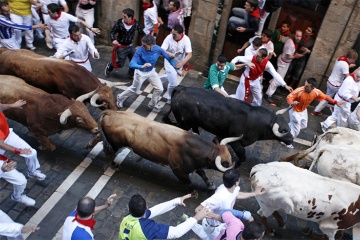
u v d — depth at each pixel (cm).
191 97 734
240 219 532
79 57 838
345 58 874
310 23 976
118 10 1012
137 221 457
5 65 774
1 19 865
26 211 646
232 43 1002
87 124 664
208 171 768
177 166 653
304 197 582
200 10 940
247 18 951
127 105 896
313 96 776
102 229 639
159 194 707
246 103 726
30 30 979
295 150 848
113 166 731
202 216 490
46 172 715
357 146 688
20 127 805
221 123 726
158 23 985
